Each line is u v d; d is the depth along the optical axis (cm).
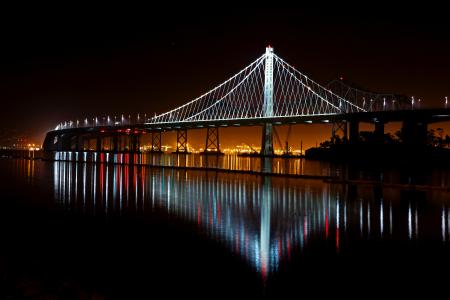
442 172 4722
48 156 9338
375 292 926
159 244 1309
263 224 1609
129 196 2416
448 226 1573
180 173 4369
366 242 1326
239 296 909
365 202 2208
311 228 1538
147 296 911
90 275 1030
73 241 1345
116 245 1296
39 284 936
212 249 1250
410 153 6419
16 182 3178
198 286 965
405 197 2405
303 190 2788
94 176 3838
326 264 1109
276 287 956
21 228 1530
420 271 1055
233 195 2503
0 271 1025
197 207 2020
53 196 2381
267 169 5353
